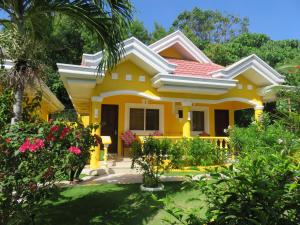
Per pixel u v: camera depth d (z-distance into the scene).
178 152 9.28
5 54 6.48
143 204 6.98
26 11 6.80
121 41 7.18
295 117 5.70
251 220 2.38
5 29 6.78
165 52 16.80
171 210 2.89
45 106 17.25
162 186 8.42
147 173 8.59
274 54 26.61
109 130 15.06
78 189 8.47
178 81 11.77
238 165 3.02
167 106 15.94
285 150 3.75
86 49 25.39
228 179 2.81
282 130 6.49
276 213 2.51
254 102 14.11
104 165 11.95
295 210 2.60
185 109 12.79
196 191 7.59
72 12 6.89
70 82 10.31
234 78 13.87
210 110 17.05
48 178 4.78
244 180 2.63
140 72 12.20
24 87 6.61
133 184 9.05
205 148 11.37
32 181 4.55
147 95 12.18
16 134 4.85
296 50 28.45
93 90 11.46
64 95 27.25
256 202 2.55
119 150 14.92
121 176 10.39
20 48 6.46
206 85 12.34
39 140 4.55
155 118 15.72
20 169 4.51
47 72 7.09
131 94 11.94
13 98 6.52
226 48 27.97
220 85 12.47
